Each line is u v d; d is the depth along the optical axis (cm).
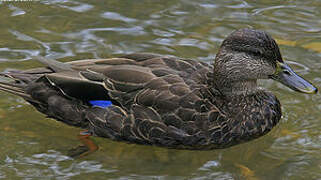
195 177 915
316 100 1102
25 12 1330
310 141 993
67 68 1009
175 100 938
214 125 946
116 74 972
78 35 1256
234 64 970
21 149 981
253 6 1368
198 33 1268
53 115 1006
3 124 1045
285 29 1280
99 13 1333
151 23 1300
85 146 993
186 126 938
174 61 996
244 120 978
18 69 1150
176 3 1375
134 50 1213
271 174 920
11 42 1227
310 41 1245
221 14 1333
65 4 1366
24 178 904
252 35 960
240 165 946
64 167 937
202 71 995
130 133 956
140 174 923
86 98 979
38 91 998
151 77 961
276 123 1023
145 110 942
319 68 1166
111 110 960
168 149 980
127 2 1380
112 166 944
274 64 967
